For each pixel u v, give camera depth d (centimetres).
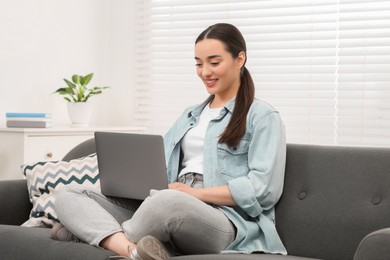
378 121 364
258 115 255
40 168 286
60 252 228
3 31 377
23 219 283
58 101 414
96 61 442
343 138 372
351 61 370
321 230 239
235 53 264
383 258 174
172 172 272
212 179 255
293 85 386
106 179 249
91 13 436
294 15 383
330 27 374
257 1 396
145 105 437
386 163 237
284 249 243
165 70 428
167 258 214
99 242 229
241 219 241
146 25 433
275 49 391
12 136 348
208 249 229
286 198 251
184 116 282
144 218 221
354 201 237
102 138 250
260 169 246
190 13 419
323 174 247
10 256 239
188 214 220
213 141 260
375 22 364
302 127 383
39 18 400
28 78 393
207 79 266
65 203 240
